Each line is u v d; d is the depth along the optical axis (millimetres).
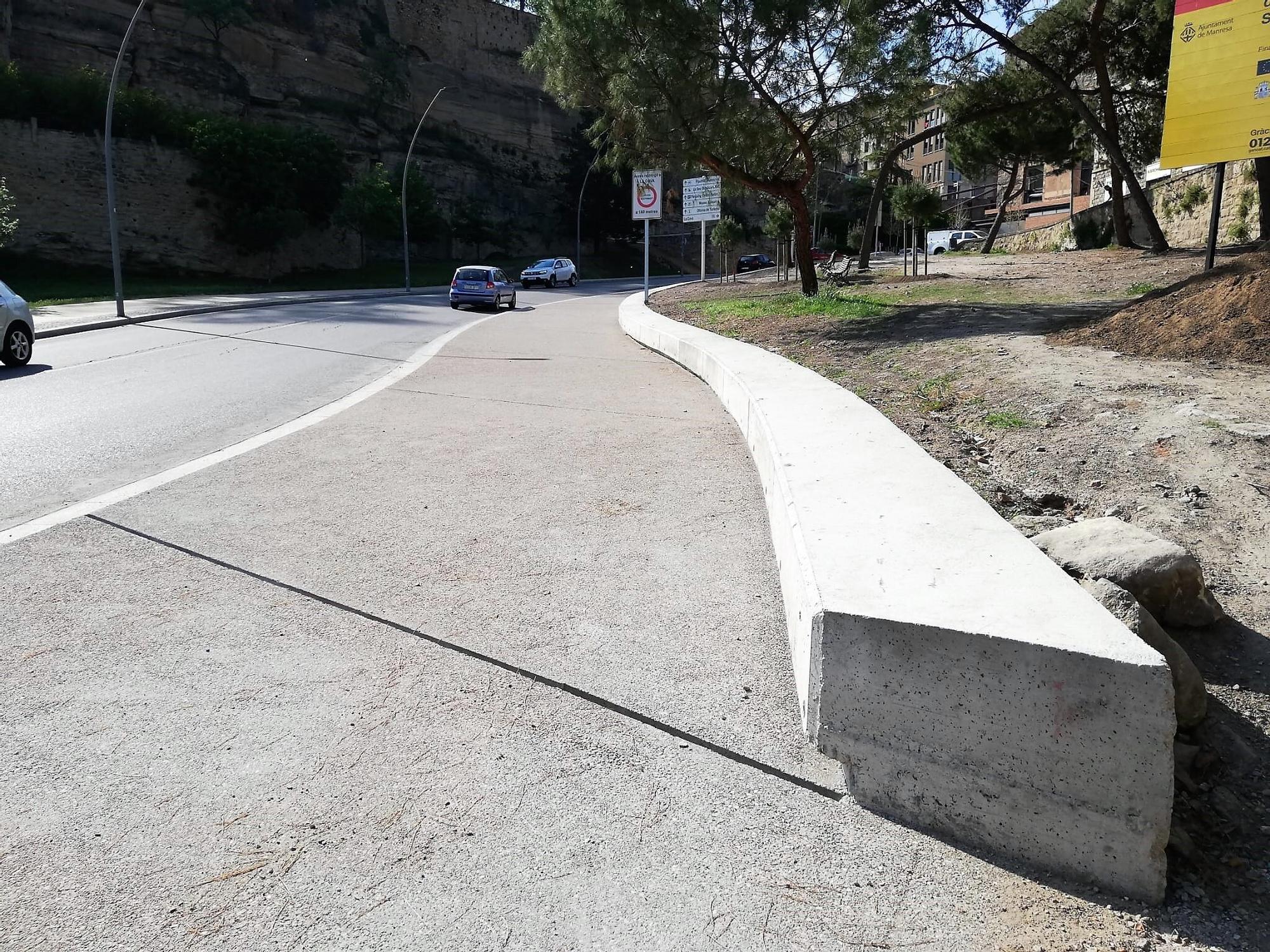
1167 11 20391
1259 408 5496
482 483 6074
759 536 4922
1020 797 2322
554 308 30312
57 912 2127
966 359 8734
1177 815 2424
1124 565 3303
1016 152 38812
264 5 61125
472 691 3182
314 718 3002
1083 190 53094
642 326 16469
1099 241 32594
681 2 15766
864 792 2547
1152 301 8727
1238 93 9117
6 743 2830
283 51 62531
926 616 2463
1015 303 13344
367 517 5250
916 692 2432
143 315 22031
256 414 8922
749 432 7125
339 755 2785
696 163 18172
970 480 5133
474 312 27031
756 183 19203
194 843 2375
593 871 2279
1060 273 18781
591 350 15414
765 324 14914
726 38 16500
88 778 2652
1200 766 2598
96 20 52656
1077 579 3344
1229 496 4414
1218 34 9211
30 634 3613
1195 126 9445
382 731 2918
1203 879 2246
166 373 12094
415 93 74562
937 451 5844
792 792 2604
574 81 18156
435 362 13477
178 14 56188
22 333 12727
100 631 3645
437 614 3844
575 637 3621
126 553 4586
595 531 5020
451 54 78062
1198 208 25812
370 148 66875
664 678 3275
